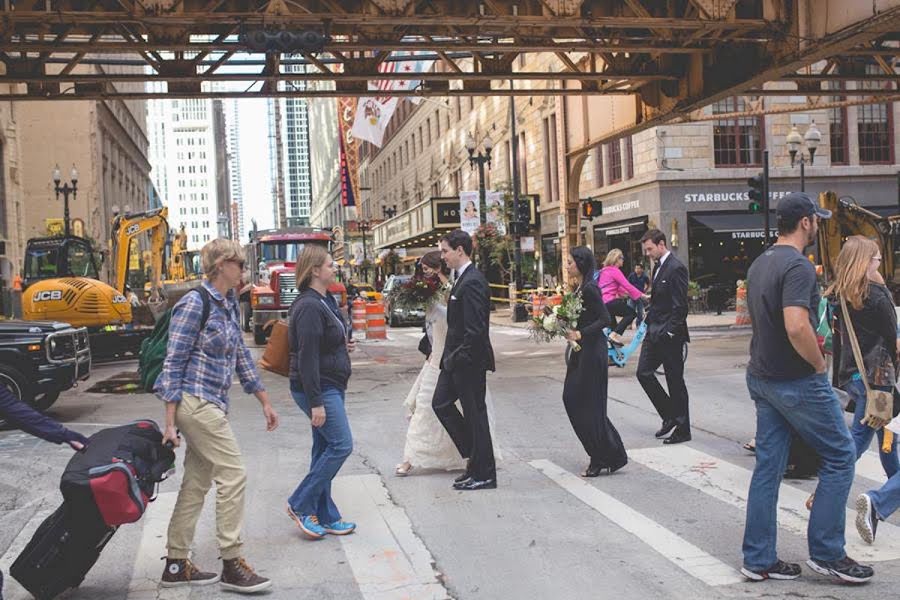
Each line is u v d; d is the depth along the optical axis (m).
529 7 15.73
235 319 5.14
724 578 4.83
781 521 5.84
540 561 5.21
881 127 31.53
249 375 5.24
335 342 5.71
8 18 13.23
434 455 7.40
